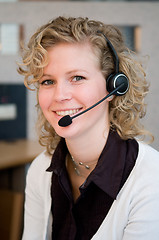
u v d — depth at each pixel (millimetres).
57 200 921
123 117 883
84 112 780
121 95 840
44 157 1022
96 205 839
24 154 2020
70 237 855
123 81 833
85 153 865
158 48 2326
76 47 783
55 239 923
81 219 858
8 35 2287
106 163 834
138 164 827
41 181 981
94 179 822
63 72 781
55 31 774
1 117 2354
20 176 2281
